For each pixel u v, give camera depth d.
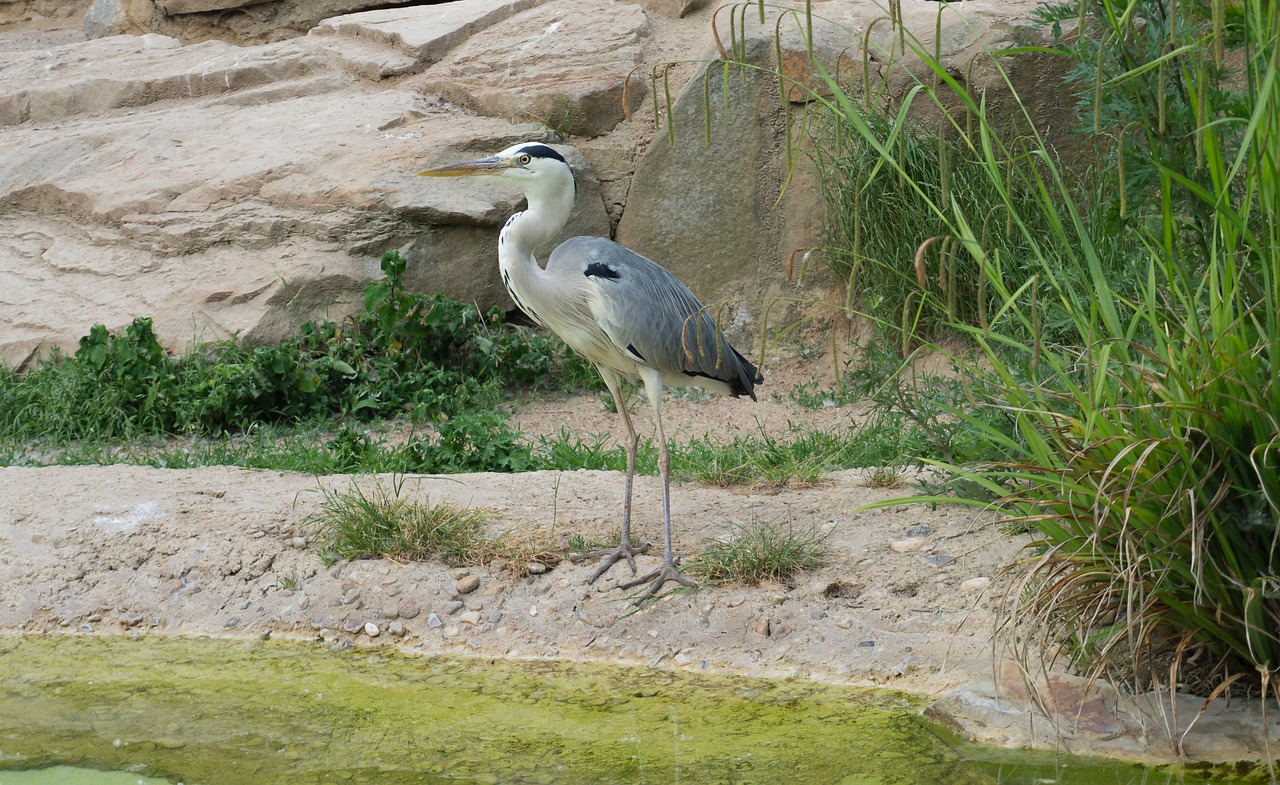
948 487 11.05
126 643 9.90
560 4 21.77
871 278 17.72
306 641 9.88
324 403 16.75
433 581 10.16
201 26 26.27
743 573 9.84
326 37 22.97
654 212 19.39
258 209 18.69
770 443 13.38
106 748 7.98
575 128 19.86
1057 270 10.27
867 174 16.98
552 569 10.22
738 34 18.70
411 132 19.75
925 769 7.38
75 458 14.22
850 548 10.19
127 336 16.38
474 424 14.12
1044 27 17.50
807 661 8.98
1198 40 6.64
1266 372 7.14
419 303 17.55
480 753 7.86
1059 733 7.45
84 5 30.53
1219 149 7.01
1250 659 7.45
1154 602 7.35
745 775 7.43
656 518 11.09
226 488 11.77
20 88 22.98
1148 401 7.27
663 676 9.04
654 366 10.64
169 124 20.98
